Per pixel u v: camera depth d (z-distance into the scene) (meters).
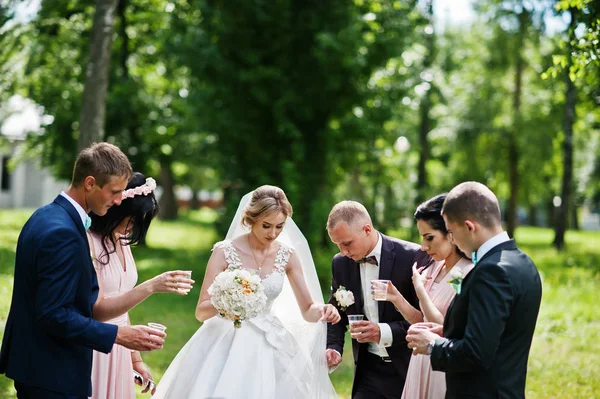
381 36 12.86
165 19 17.06
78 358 3.19
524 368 2.86
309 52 12.84
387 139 15.77
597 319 9.41
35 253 3.05
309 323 4.24
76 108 16.12
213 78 13.34
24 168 31.80
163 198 32.50
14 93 14.35
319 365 4.14
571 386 6.25
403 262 4.00
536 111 20.86
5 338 3.20
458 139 21.98
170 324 8.60
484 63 20.25
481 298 2.74
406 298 4.02
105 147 3.24
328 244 12.98
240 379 3.81
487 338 2.69
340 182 14.99
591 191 33.50
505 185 24.11
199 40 12.99
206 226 28.16
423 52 14.88
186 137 18.12
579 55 5.98
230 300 3.63
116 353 3.79
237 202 13.74
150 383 4.12
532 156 20.89
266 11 12.38
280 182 13.64
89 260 3.26
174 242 20.11
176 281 3.46
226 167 14.09
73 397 3.13
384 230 16.78
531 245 23.08
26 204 32.16
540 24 18.19
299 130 13.51
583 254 18.91
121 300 3.44
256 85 12.82
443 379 3.55
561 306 9.87
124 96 16.69
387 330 3.82
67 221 3.14
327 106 13.28
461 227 2.92
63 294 3.03
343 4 12.62
